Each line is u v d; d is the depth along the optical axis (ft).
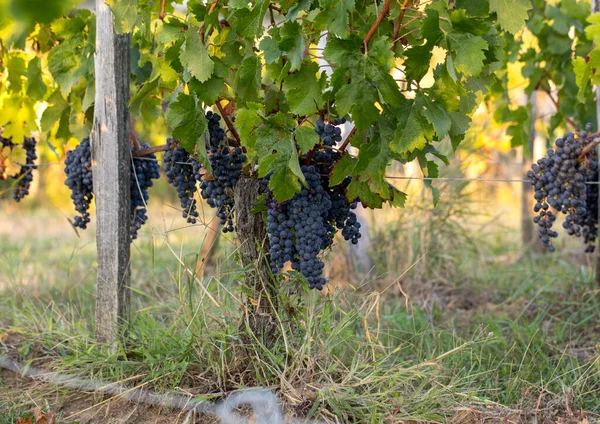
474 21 6.62
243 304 7.54
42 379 7.80
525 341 8.54
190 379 7.57
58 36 8.64
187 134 7.13
